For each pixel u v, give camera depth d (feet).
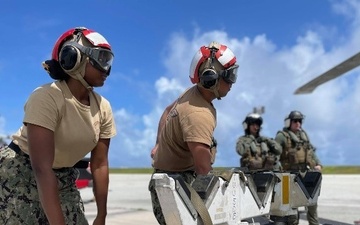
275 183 8.66
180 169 9.39
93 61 7.34
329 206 30.86
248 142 23.54
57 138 7.52
